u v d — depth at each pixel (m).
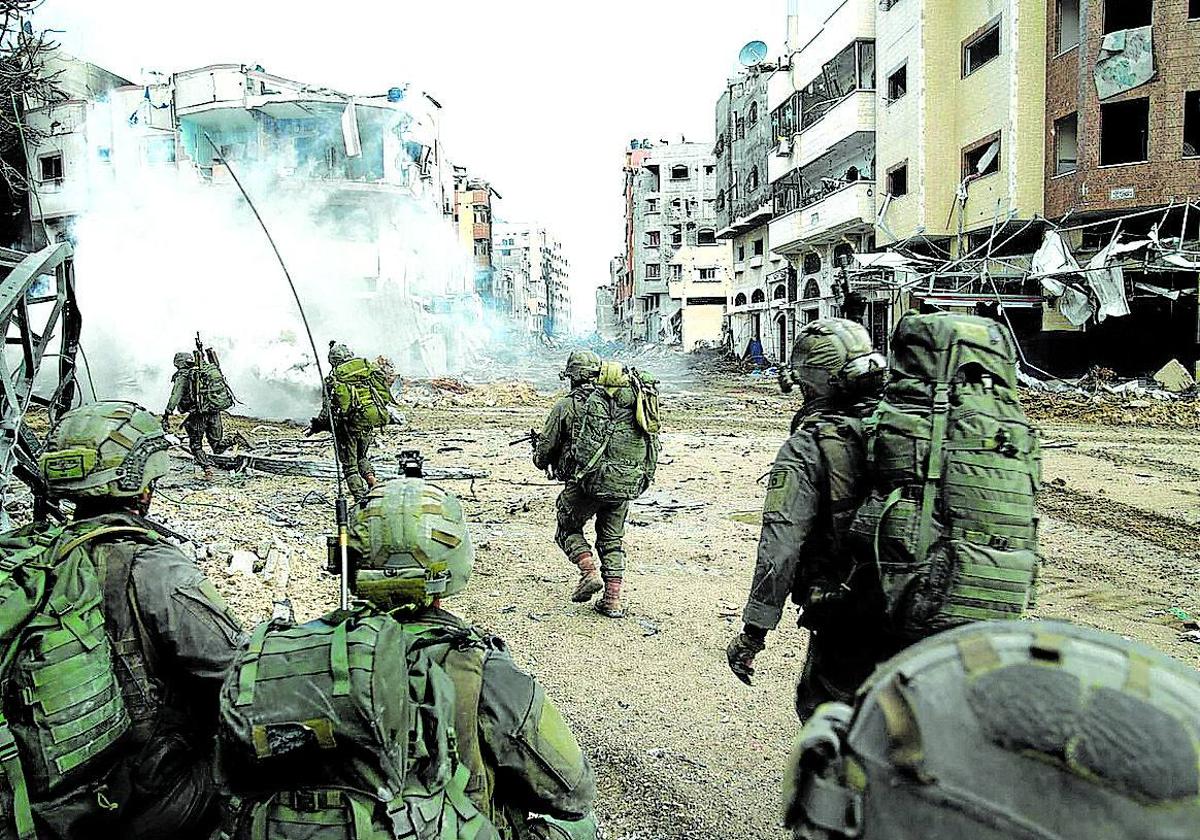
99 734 2.33
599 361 6.53
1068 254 22.78
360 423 10.18
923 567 2.81
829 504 3.16
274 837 1.89
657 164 88.12
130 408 2.80
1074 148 24.59
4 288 4.64
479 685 2.14
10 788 2.26
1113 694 1.14
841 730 1.37
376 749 1.88
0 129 11.66
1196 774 1.06
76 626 2.34
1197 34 21.39
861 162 35.12
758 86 47.47
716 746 4.52
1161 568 7.84
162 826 2.45
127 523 2.63
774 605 3.19
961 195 27.34
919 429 2.91
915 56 28.38
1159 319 24.45
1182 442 16.19
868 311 30.14
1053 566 7.91
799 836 1.35
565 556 8.29
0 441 4.56
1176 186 21.98
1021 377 23.73
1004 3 25.31
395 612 2.21
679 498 11.09
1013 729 1.13
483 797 2.12
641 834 3.77
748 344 48.84
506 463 13.94
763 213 46.12
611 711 4.94
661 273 88.62
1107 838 1.04
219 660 2.53
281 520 9.15
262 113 33.56
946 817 1.14
